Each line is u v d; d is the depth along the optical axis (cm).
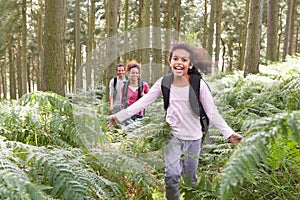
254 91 673
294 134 183
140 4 2114
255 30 1056
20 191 186
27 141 403
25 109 414
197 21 2645
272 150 269
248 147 188
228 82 862
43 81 802
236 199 303
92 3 2033
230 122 466
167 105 346
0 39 2320
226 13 2888
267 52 1389
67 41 3147
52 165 263
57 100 427
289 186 309
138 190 328
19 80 3216
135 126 405
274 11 1372
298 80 583
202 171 396
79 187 249
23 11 2028
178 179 335
